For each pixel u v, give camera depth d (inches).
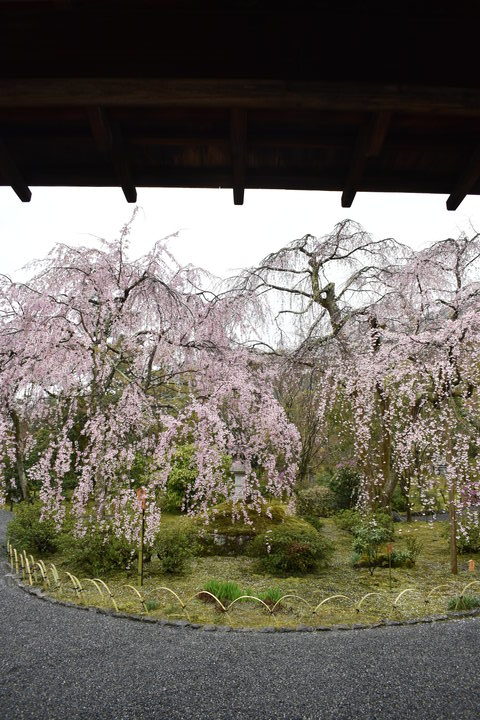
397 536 369.1
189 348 244.2
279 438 237.3
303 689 134.3
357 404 288.8
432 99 53.1
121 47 50.8
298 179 73.7
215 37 50.4
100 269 228.4
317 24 50.0
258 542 285.3
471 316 263.1
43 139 65.0
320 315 370.3
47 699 128.4
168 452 211.8
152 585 243.3
